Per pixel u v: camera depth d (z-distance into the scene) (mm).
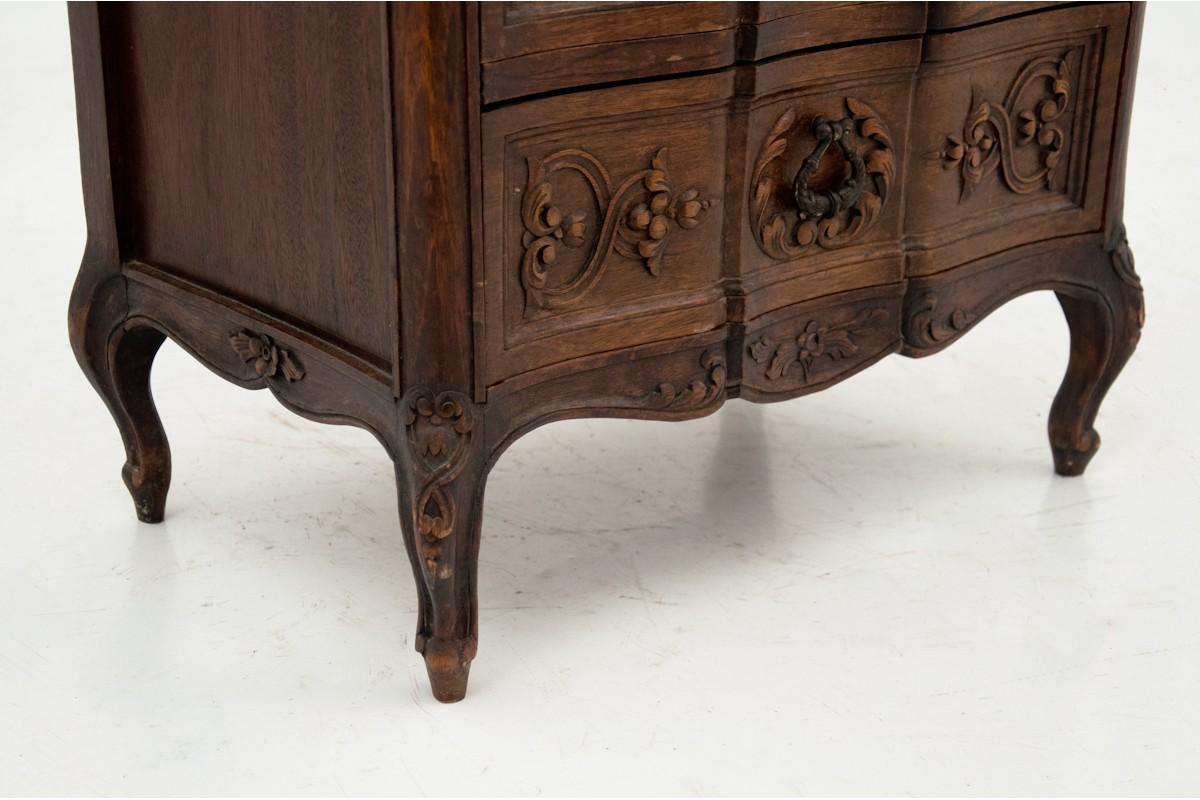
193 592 2209
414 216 1771
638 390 1989
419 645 1962
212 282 2104
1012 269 2314
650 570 2268
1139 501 2473
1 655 2076
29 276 3145
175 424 2668
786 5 1927
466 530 1910
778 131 1996
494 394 1862
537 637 2113
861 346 2188
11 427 2652
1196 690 2043
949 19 2066
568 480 2510
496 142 1774
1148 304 3121
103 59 2100
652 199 1914
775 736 1938
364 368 1902
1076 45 2252
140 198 2160
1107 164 2342
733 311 2025
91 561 2279
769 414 2729
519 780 1861
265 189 1972
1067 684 2045
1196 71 3871
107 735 1932
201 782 1856
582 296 1912
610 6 1802
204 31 1970
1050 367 2908
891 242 2168
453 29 1707
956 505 2453
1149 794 1862
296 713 1973
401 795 1838
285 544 2328
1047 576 2271
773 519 2404
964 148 2170
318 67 1837
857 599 2209
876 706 1994
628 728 1948
